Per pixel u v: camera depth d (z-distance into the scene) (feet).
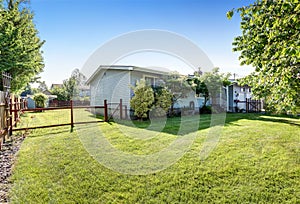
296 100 10.40
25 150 14.67
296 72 9.97
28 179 10.06
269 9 9.46
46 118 33.83
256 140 16.97
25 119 32.68
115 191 9.04
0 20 35.73
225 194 8.72
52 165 11.82
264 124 25.55
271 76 11.22
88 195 8.71
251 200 8.27
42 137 18.84
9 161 12.54
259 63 11.62
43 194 8.71
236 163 11.91
